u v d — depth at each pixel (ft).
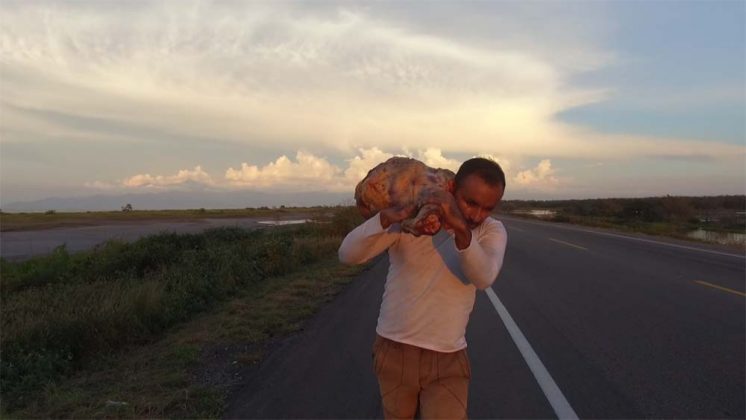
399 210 8.34
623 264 53.83
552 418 16.40
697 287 40.09
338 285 42.39
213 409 17.17
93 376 21.15
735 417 16.57
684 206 197.26
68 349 23.98
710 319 29.58
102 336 25.45
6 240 107.34
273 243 53.52
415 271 9.05
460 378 9.15
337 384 19.31
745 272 48.16
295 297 37.01
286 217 208.03
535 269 50.21
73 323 25.44
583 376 20.15
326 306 34.30
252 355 23.17
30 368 21.07
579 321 29.12
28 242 101.76
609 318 29.89
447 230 8.55
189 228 140.56
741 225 155.94
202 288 36.27
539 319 29.63
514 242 80.28
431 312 9.00
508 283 42.09
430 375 9.02
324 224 85.92
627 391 18.63
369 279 45.70
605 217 195.93
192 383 19.77
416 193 8.48
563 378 19.92
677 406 17.35
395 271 9.32
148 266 50.47
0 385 19.51
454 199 8.33
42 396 19.02
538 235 96.22
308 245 61.41
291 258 52.34
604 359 22.26
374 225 8.50
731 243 85.10
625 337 25.79
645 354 22.98
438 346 9.00
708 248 71.97
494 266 8.64
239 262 44.80
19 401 18.47
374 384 19.26
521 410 16.99
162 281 38.45
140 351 24.85
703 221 177.06
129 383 19.81
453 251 8.95
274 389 18.93
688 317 30.09
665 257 60.18
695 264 53.83
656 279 44.04
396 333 9.16
